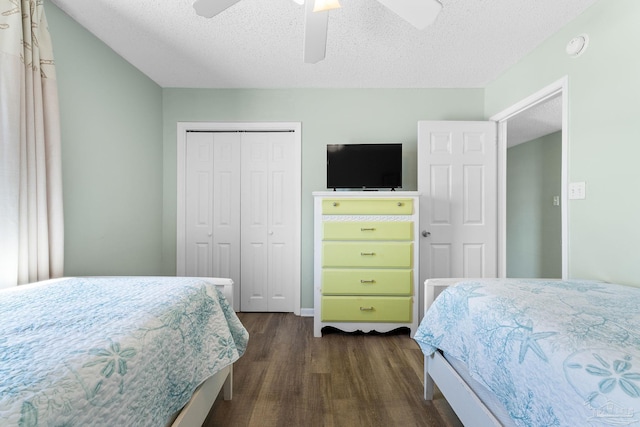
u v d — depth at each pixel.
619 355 0.69
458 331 1.25
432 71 2.53
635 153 1.49
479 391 1.12
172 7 1.74
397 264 2.40
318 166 2.88
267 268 2.96
